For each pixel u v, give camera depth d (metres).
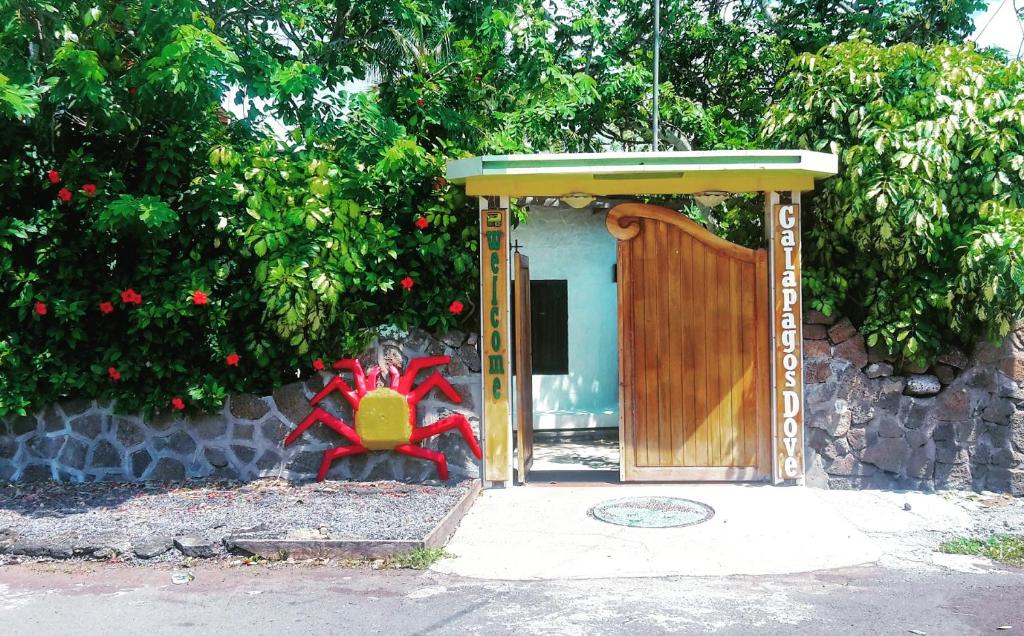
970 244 6.48
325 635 4.28
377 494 6.88
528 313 7.61
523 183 7.09
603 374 11.03
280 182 7.17
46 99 7.01
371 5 8.76
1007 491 6.88
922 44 11.69
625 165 6.64
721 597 4.74
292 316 6.69
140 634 4.32
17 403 7.05
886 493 6.92
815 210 7.28
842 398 7.08
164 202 7.11
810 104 7.03
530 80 10.03
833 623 4.36
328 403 7.38
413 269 7.38
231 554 5.56
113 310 7.36
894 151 6.64
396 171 7.39
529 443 7.72
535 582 5.03
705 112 11.94
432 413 7.36
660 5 12.20
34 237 7.18
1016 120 6.64
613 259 11.03
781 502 6.61
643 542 5.71
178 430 7.43
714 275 7.25
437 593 4.87
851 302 7.39
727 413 7.24
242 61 7.29
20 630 4.39
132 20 6.65
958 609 4.55
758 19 12.48
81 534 5.80
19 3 6.38
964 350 7.04
